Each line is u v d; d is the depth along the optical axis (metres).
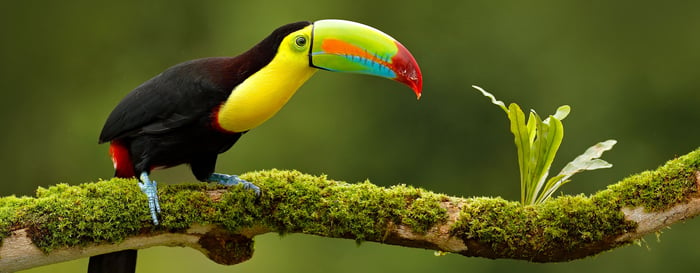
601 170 14.87
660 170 5.78
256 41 15.80
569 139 15.28
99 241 5.90
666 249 13.51
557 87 15.40
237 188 6.05
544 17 15.48
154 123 6.46
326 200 5.98
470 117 15.33
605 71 15.40
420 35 15.64
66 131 15.92
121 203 5.91
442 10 15.62
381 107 15.27
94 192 5.95
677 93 15.24
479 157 15.22
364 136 15.16
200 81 6.34
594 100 15.31
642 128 15.27
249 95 6.27
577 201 5.82
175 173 13.48
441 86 15.43
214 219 6.00
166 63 16.23
